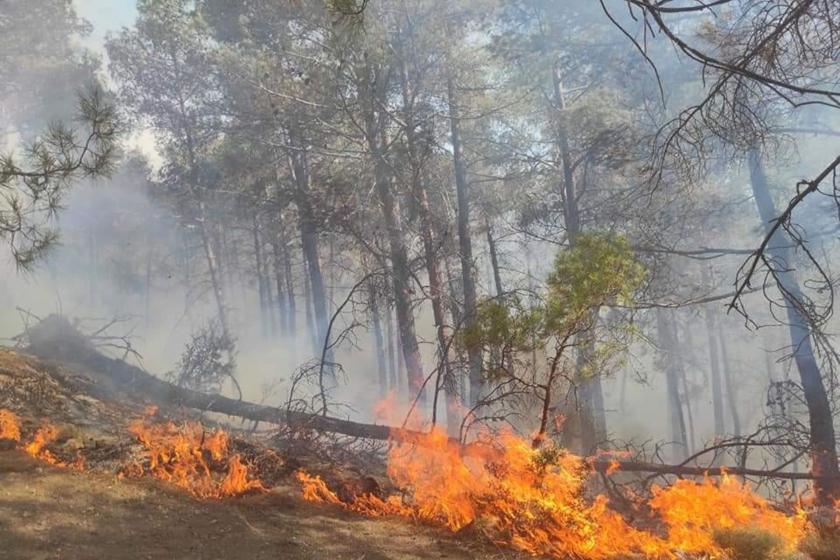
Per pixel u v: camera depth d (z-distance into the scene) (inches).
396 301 595.2
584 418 348.2
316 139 668.1
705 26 295.4
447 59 605.0
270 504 233.0
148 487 220.4
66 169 261.6
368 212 657.6
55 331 433.1
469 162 714.2
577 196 622.5
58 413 299.1
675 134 236.2
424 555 199.8
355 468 324.8
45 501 187.0
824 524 258.7
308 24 574.2
